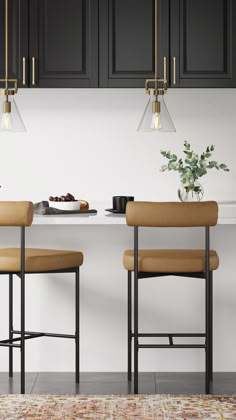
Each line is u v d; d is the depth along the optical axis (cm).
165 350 532
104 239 527
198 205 464
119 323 531
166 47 519
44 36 520
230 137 551
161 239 527
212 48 519
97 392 490
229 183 553
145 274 482
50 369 532
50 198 512
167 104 551
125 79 520
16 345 486
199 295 530
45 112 551
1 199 551
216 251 528
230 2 518
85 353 532
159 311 531
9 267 478
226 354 531
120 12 519
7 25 516
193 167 515
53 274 529
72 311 530
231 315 530
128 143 553
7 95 491
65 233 527
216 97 550
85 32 520
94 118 552
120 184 554
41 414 361
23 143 552
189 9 518
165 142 552
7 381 512
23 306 481
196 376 523
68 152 552
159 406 374
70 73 520
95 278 529
